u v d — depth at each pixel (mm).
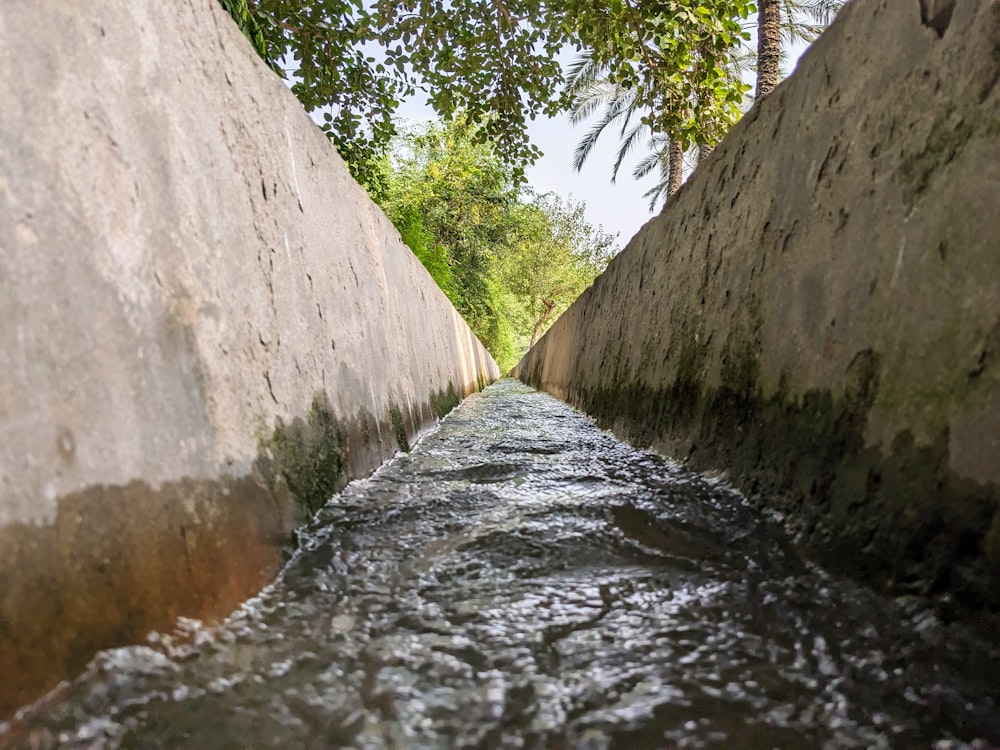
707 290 2900
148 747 879
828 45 2066
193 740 898
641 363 3996
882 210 1591
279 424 1889
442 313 8156
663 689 1030
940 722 923
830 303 1771
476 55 5230
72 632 940
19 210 960
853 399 1581
